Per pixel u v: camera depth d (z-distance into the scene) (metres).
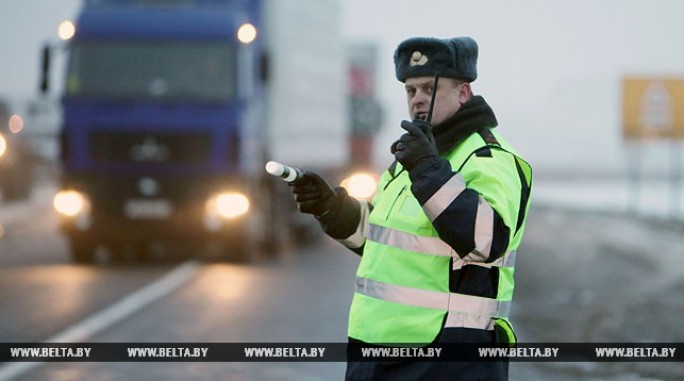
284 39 55.06
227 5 50.50
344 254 58.06
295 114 59.12
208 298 37.88
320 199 12.98
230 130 49.06
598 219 80.69
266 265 50.53
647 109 72.75
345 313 34.38
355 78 97.94
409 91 12.35
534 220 84.06
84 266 48.78
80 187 49.28
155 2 50.00
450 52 12.05
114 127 49.22
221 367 25.84
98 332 30.34
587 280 46.78
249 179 49.88
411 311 11.92
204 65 49.19
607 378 25.23
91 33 49.25
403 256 12.01
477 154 11.92
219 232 49.44
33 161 87.38
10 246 58.03
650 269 49.84
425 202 11.39
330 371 25.52
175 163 49.22
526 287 44.69
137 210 49.16
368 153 92.19
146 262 51.03
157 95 49.12
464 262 11.91
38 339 29.19
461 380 11.84
